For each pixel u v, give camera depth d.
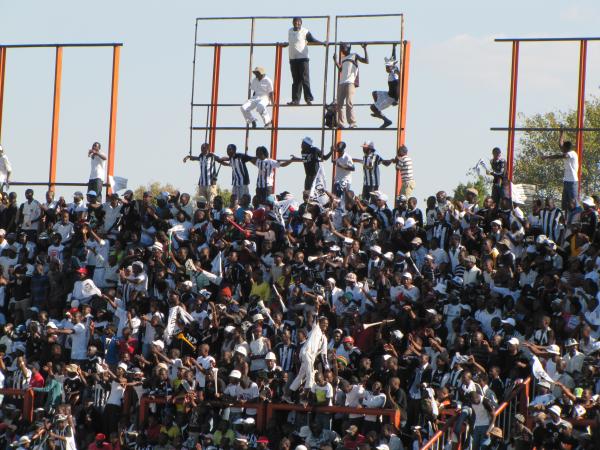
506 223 102.00
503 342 88.31
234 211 109.44
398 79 115.06
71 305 103.19
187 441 91.06
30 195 114.50
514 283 93.75
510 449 83.94
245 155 114.25
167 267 104.81
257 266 102.38
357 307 96.62
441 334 92.25
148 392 94.31
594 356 85.94
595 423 80.12
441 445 81.62
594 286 91.31
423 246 101.81
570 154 105.44
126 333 98.12
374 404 86.94
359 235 104.06
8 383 100.44
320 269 100.88
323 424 87.94
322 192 109.94
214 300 101.94
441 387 86.12
